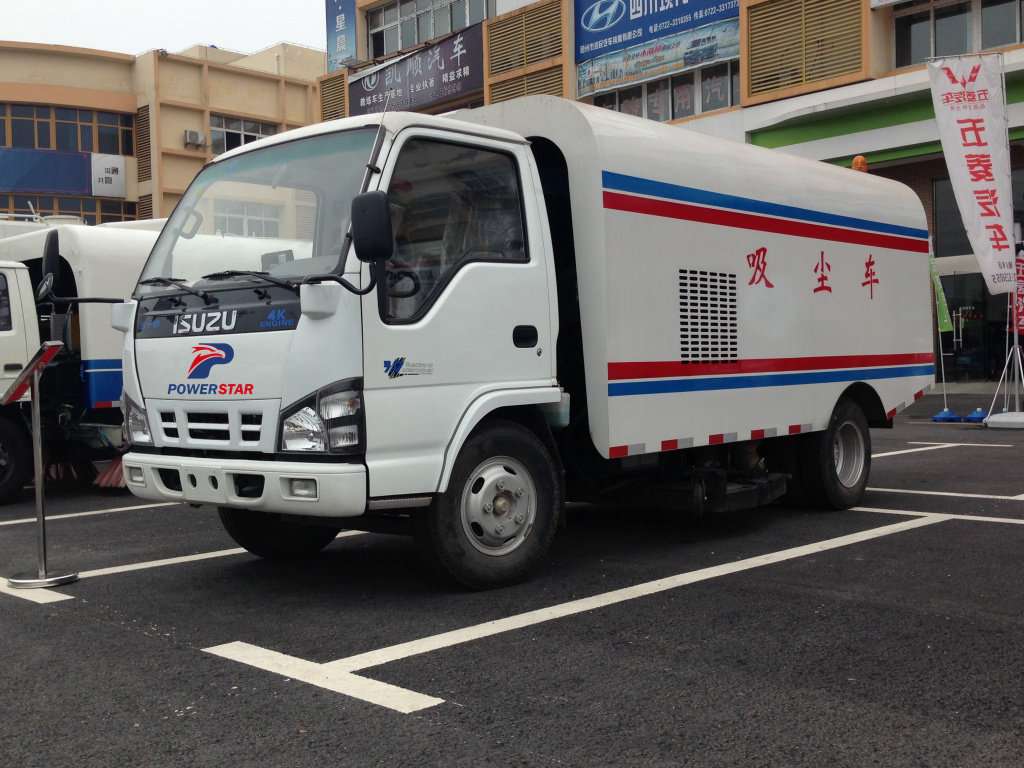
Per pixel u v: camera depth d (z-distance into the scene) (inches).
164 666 170.6
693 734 137.3
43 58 1620.3
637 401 241.9
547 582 227.5
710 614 197.9
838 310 315.9
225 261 215.0
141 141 1685.5
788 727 139.5
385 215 183.9
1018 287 621.6
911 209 356.5
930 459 459.5
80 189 1643.7
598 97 1004.6
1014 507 322.3
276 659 173.3
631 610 201.9
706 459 280.1
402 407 197.5
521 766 127.5
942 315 669.9
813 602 206.2
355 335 190.7
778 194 290.8
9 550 281.3
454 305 208.2
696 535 285.6
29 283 393.1
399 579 234.1
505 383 218.1
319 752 132.7
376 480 192.2
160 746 136.0
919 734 136.6
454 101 1154.7
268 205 213.3
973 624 189.2
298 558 262.4
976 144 557.9
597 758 129.6
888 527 291.9
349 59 1283.2
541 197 233.3
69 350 403.2
